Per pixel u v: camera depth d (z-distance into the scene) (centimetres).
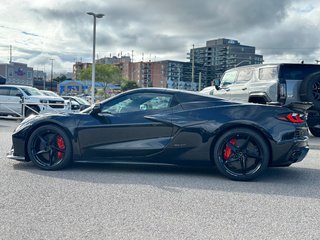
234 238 300
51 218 339
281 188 470
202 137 518
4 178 492
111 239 293
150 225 325
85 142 542
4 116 1792
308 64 946
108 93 7394
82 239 293
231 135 509
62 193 423
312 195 438
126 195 420
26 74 8675
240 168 510
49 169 548
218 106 530
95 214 352
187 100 541
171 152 528
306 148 532
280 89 933
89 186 458
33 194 416
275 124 504
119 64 12912
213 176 534
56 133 547
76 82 7819
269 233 312
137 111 544
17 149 559
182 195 425
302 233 313
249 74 1055
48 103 1611
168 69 10575
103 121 542
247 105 523
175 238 297
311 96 905
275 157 504
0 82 2222
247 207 384
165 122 528
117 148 536
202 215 355
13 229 312
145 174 538
